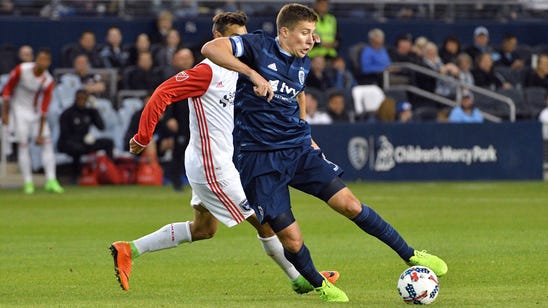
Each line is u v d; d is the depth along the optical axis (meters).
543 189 72.62
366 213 27.69
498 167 82.50
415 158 80.69
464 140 81.69
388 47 91.12
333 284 30.44
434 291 26.44
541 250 39.22
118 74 81.75
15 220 52.00
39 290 30.25
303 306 26.48
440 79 88.69
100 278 32.81
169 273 33.88
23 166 69.88
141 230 47.31
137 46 83.25
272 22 89.12
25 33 86.06
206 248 40.78
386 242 28.22
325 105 83.06
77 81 79.31
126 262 29.52
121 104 80.25
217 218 29.47
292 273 28.83
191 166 29.31
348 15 98.69
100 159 77.25
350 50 89.56
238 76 27.70
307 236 44.69
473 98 89.38
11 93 68.25
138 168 78.38
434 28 96.56
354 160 79.25
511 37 94.44
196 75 28.47
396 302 27.19
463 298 27.89
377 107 84.25
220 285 31.20
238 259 37.44
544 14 105.19
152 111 27.89
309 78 84.00
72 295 29.23
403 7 101.12
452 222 50.06
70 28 87.00
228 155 29.16
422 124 80.88
